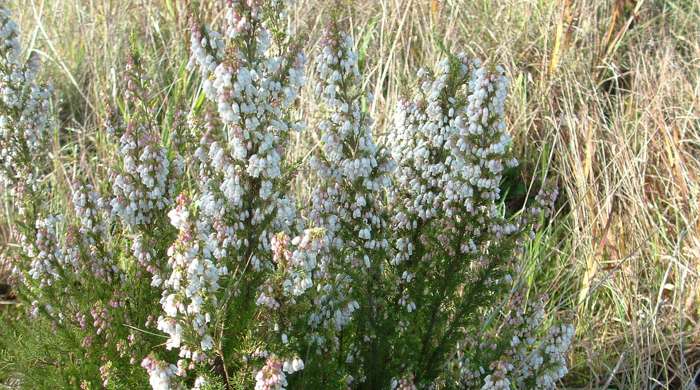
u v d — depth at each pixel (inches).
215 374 15.6
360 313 17.2
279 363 13.4
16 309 22.5
